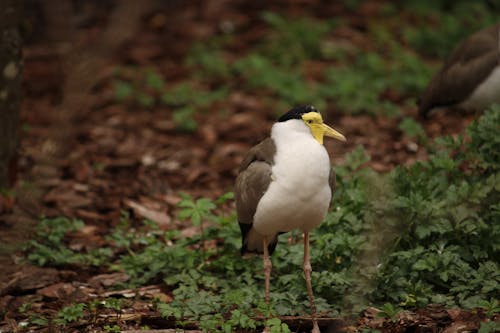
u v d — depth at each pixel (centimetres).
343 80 2002
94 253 1209
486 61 1463
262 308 948
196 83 2094
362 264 1018
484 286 955
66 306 1023
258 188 973
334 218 1101
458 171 1142
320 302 995
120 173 1634
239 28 2375
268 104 1948
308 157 943
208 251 1145
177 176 1619
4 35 1374
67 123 866
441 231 1019
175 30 2384
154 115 1947
